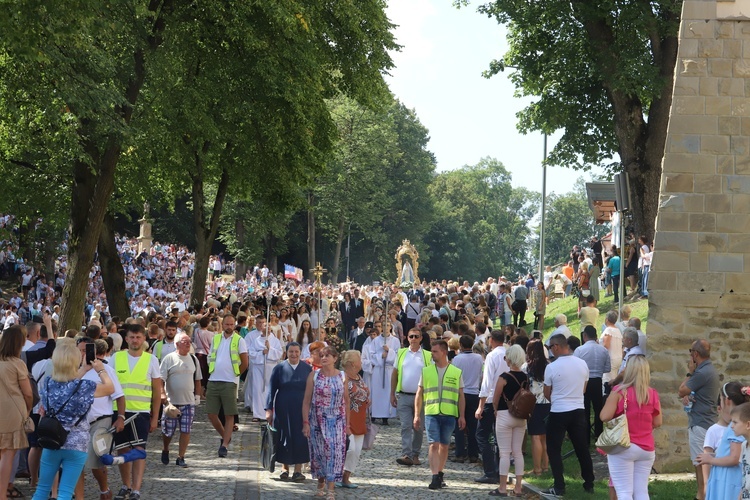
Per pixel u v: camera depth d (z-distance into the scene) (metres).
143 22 22.84
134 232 87.88
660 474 15.85
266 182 31.86
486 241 136.88
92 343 11.71
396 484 14.66
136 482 12.59
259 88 26.50
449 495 13.87
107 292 28.11
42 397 10.88
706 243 16.25
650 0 29.08
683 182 16.33
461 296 34.94
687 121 16.34
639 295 30.44
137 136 22.47
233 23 24.81
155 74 22.64
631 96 30.14
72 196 23.95
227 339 16.78
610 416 10.88
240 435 19.19
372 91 31.50
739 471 8.81
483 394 14.73
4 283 46.12
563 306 37.62
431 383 14.48
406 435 16.45
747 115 16.25
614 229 35.12
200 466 15.51
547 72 32.66
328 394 13.25
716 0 16.30
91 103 19.41
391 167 100.31
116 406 12.64
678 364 16.17
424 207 104.12
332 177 81.00
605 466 15.62
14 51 16.64
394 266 101.44
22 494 12.58
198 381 16.19
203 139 28.98
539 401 15.23
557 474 13.55
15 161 26.12
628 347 14.63
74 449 10.81
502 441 13.91
